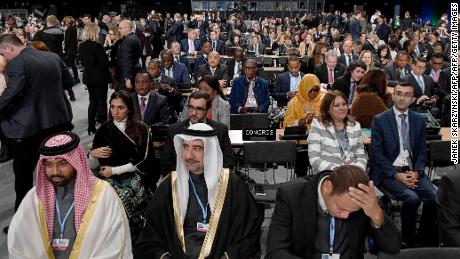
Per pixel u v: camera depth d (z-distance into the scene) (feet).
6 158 22.70
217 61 29.09
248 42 55.21
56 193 8.84
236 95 23.39
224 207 9.69
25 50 15.08
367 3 100.63
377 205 8.08
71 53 42.47
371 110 18.26
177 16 64.03
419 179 14.52
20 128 15.10
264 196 14.14
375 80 18.44
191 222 9.77
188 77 27.53
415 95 24.91
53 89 15.72
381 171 14.82
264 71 33.94
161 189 9.94
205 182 9.84
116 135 13.34
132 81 24.85
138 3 97.50
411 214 14.07
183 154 9.73
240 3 85.97
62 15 95.55
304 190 8.81
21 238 8.43
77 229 8.59
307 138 16.24
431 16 89.51
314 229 8.66
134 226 12.67
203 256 9.46
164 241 9.82
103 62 26.25
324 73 28.19
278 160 15.92
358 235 8.60
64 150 8.46
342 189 7.93
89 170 8.93
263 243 14.55
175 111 23.72
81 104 35.60
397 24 72.79
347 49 34.45
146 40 41.83
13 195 18.84
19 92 14.76
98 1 96.48
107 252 8.59
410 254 8.36
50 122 15.64
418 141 14.96
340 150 14.67
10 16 70.59
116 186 12.76
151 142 13.83
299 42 54.19
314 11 92.79
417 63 24.64
